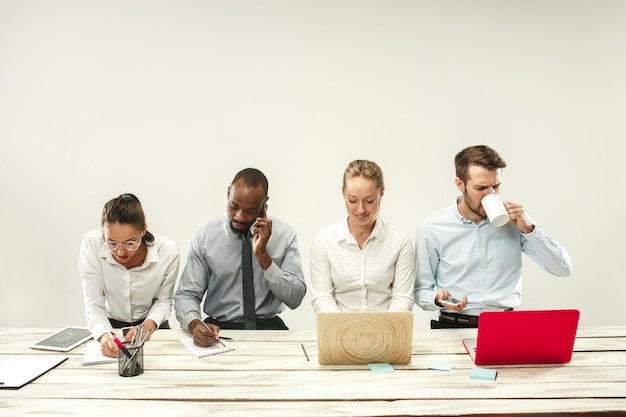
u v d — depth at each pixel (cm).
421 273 236
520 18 313
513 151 318
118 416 134
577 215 321
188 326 203
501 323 165
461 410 138
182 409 138
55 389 150
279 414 136
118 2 307
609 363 171
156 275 229
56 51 307
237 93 311
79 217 312
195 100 311
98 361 171
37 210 312
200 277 236
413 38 312
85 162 311
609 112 318
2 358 176
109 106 309
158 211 314
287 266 239
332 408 139
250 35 310
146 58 309
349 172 201
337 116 314
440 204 319
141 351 162
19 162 310
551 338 168
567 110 317
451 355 179
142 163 312
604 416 137
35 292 314
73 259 313
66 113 309
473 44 314
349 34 312
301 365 170
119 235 192
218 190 314
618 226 321
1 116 308
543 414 137
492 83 315
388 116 315
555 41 314
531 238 216
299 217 318
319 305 213
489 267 230
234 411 137
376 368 166
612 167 319
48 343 189
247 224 224
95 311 214
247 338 197
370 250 219
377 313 168
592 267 322
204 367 167
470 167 214
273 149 314
